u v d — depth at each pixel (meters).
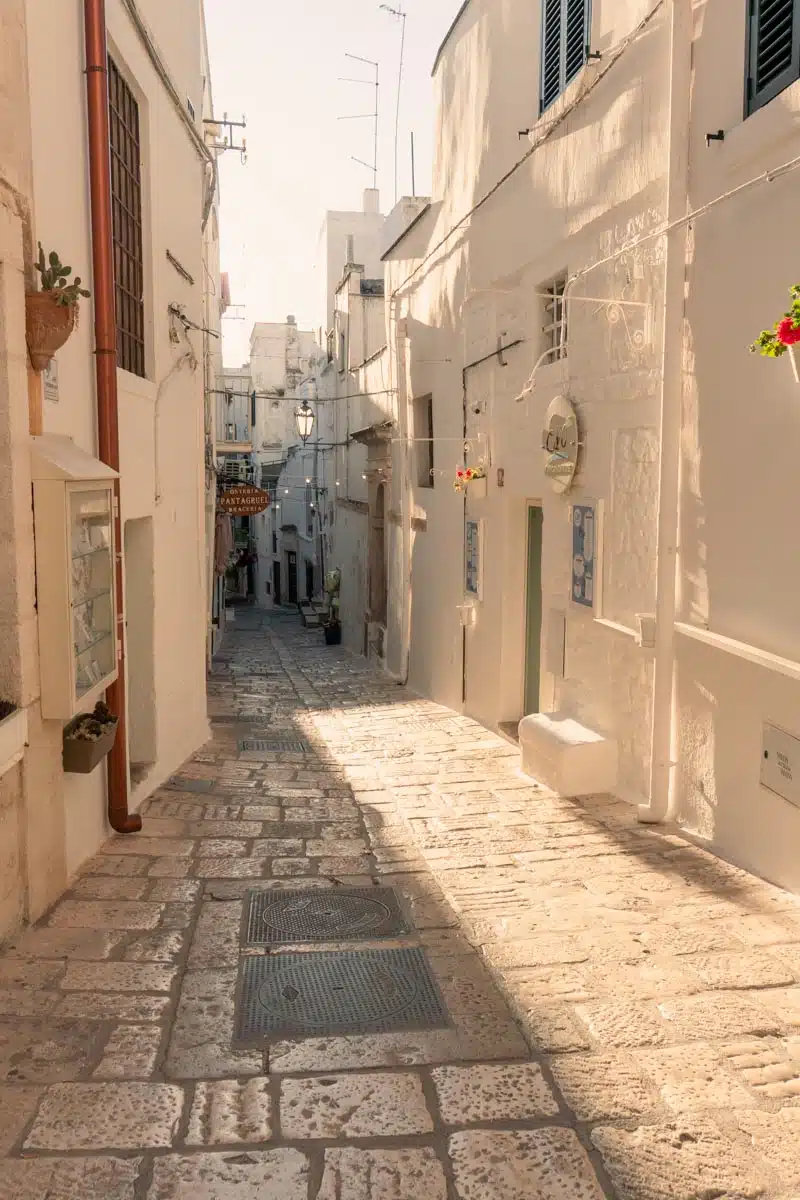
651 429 6.11
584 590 7.20
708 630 5.37
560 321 7.77
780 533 4.66
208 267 16.70
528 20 8.47
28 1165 2.54
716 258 5.20
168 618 7.78
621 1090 2.89
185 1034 3.26
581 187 7.16
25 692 4.15
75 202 5.18
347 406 21.52
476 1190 2.46
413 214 14.31
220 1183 2.48
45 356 4.25
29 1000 3.50
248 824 6.11
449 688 12.09
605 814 6.25
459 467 11.22
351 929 4.26
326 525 25.73
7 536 4.06
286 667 18.20
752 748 4.95
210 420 16.27
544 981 3.66
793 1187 2.46
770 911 4.35
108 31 5.83
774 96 4.61
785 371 4.58
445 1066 3.04
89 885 4.80
